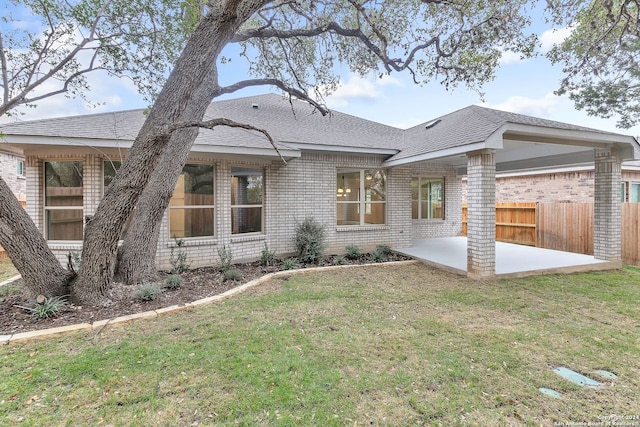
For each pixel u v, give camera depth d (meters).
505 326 4.36
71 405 2.62
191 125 4.43
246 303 5.22
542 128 6.77
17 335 3.78
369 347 3.70
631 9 6.90
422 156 8.41
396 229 10.74
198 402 2.67
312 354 3.51
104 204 4.85
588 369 3.26
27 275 4.82
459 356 3.50
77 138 6.45
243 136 8.36
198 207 7.99
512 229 12.66
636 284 6.60
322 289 6.09
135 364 3.25
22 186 13.27
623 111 9.29
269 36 7.80
